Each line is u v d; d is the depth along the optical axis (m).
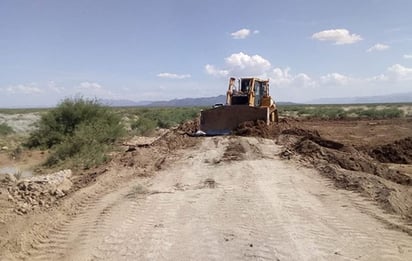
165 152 18.25
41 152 21.58
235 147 18.41
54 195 11.05
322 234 7.71
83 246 7.36
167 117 45.22
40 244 7.58
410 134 28.50
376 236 7.66
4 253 7.02
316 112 68.62
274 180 12.39
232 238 7.48
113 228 8.23
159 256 6.79
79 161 17.00
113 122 24.94
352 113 66.38
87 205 9.98
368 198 10.24
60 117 23.72
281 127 25.81
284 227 8.05
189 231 7.93
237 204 9.73
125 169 14.30
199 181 12.38
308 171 13.76
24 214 9.25
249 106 24.14
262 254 6.73
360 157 15.79
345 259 6.59
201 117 24.75
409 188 11.52
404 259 6.66
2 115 46.72
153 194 10.84
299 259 6.55
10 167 17.69
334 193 10.82
